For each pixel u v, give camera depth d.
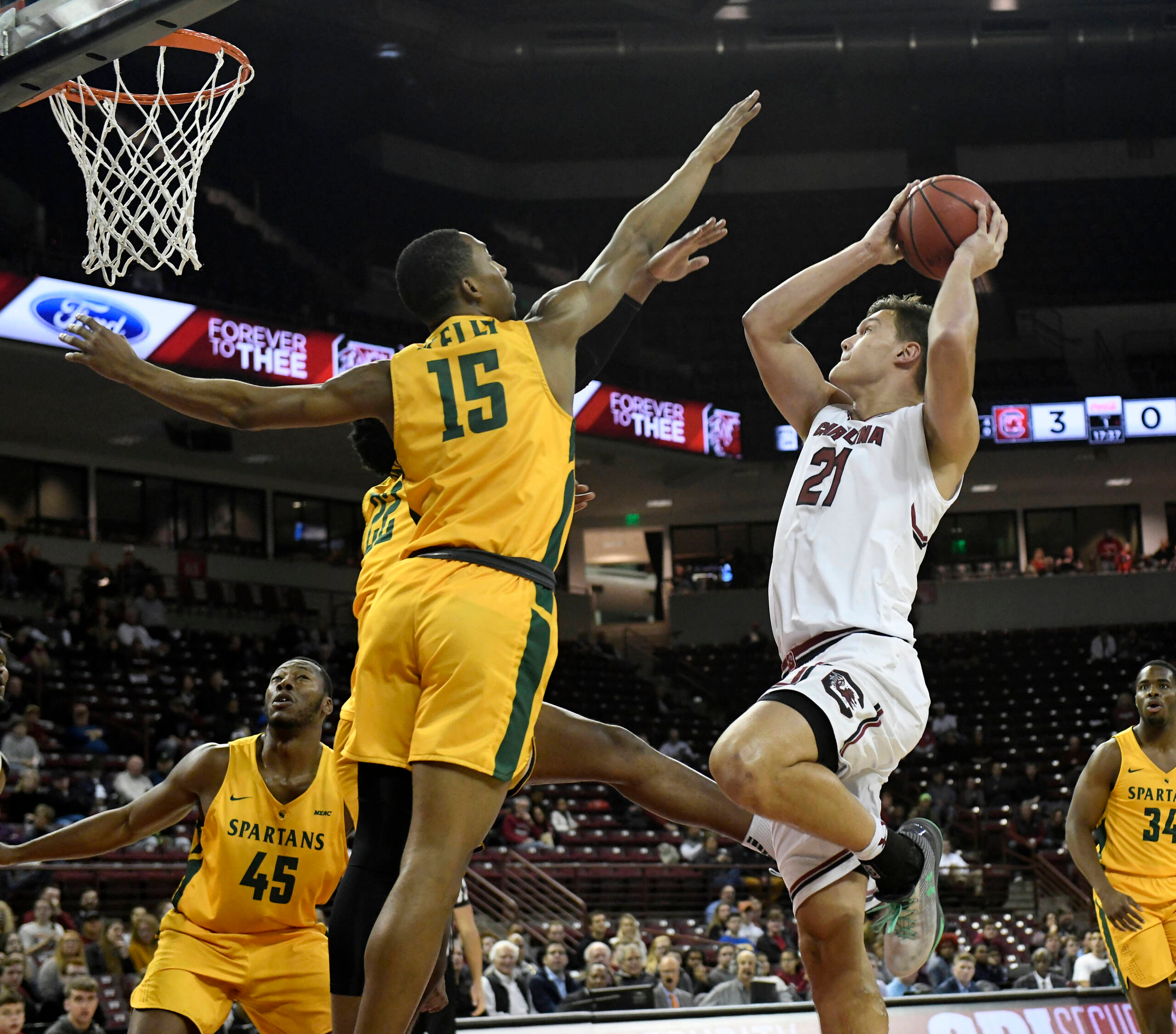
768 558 25.11
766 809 2.71
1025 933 14.22
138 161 5.80
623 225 2.90
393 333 19.53
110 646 16.70
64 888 10.55
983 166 25.75
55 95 5.62
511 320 2.78
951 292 3.08
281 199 21.48
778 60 22.55
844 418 3.30
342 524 22.52
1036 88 24.48
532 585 2.51
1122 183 25.77
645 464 21.30
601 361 2.98
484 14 22.42
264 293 18.53
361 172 22.89
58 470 19.44
